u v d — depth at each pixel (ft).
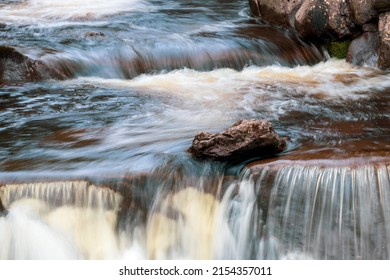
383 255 24.95
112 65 43.39
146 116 34.68
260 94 38.81
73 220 26.12
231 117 34.45
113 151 29.07
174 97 38.37
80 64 42.70
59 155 28.84
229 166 26.73
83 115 34.86
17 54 41.47
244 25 52.95
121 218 26.21
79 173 26.58
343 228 25.00
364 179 24.90
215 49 45.96
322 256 25.26
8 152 29.48
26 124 33.42
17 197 26.05
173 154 28.04
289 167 25.59
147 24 53.16
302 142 29.53
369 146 28.30
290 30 49.90
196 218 26.32
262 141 26.76
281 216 25.55
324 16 46.88
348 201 24.93
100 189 26.05
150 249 26.27
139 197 26.27
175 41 46.47
